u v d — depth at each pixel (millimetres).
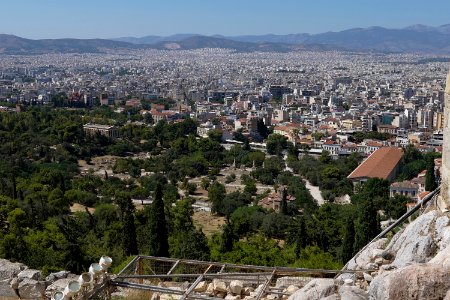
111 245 63969
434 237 20484
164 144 198500
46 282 24969
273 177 158125
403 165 155125
